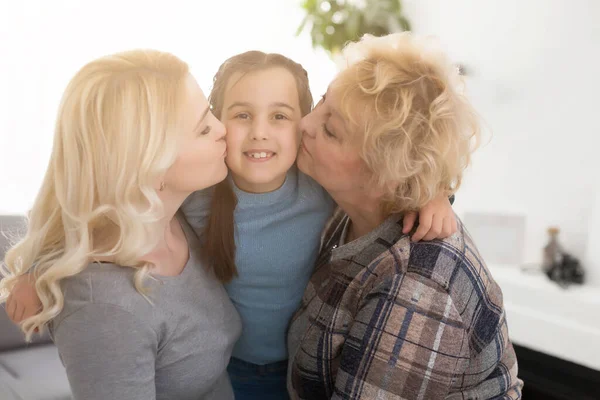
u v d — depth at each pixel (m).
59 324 0.71
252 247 0.95
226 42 3.22
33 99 2.62
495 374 0.93
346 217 1.04
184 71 0.75
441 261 0.81
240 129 0.87
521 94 2.17
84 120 0.67
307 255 1.00
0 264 0.90
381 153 0.78
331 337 0.89
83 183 0.68
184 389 0.83
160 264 0.80
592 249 1.92
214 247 0.92
